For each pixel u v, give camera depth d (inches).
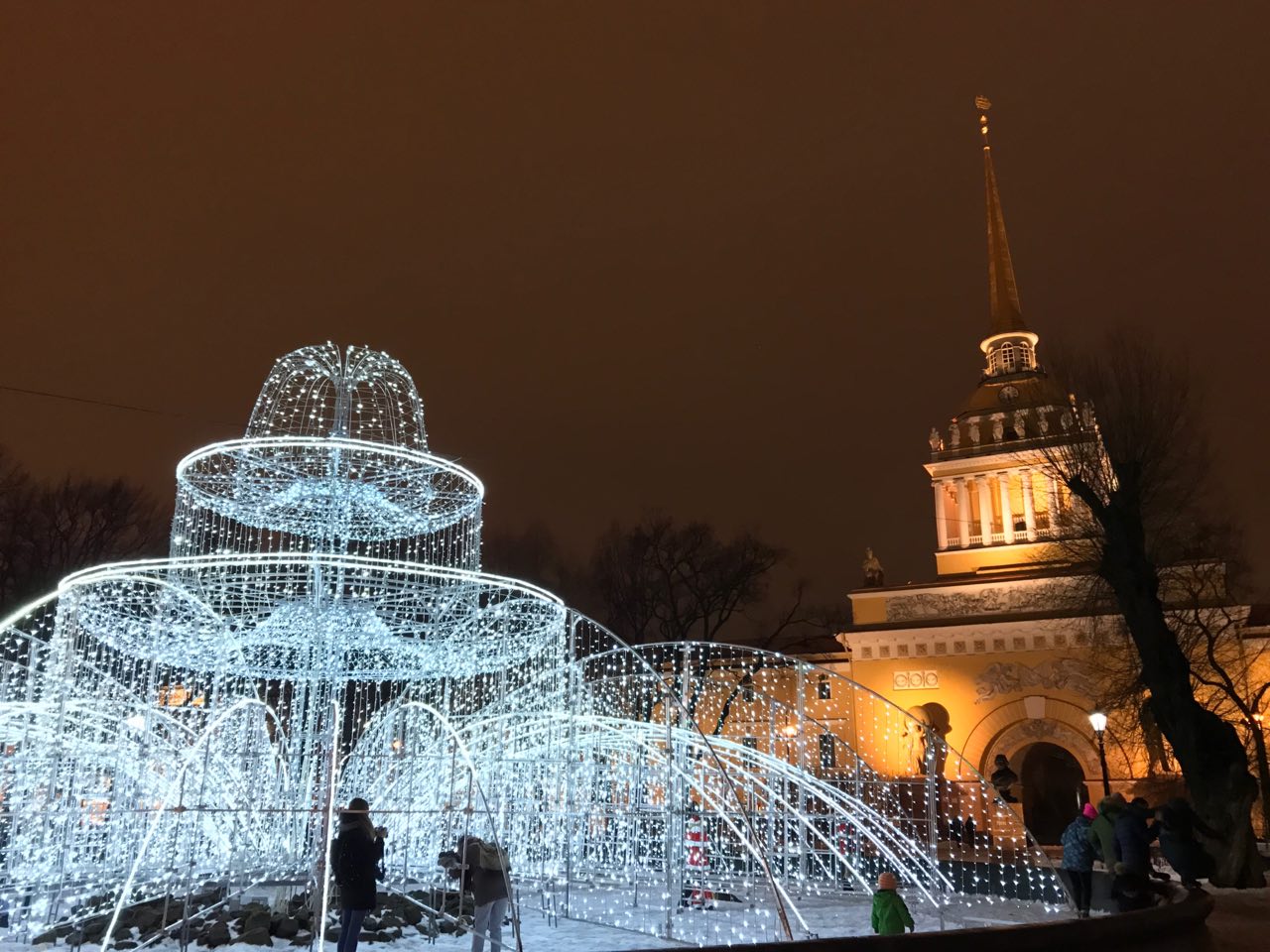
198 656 760.3
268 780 737.6
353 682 1189.7
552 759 808.3
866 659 1967.3
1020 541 2096.5
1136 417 1136.2
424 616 828.6
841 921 705.6
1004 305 2517.2
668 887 623.8
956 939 433.1
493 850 530.9
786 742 1149.1
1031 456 2059.5
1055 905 826.2
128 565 691.4
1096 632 1611.7
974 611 1958.7
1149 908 557.9
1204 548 1611.7
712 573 2287.2
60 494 1915.6
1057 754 1923.0
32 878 592.7
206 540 797.9
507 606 823.1
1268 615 1865.2
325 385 798.5
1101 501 1114.1
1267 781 1326.3
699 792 856.9
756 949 392.8
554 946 573.0
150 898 618.8
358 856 471.5
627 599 2294.5
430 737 811.4
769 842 891.4
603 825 879.7
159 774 677.3
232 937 541.3
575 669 842.8
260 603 817.5
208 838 712.4
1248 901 783.1
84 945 530.9
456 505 832.3
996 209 2640.3
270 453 775.7
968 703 1872.5
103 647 761.6
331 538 842.8
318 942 531.8
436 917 586.6
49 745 649.0
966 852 1469.0
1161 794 1537.9
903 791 1679.4
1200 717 947.3
